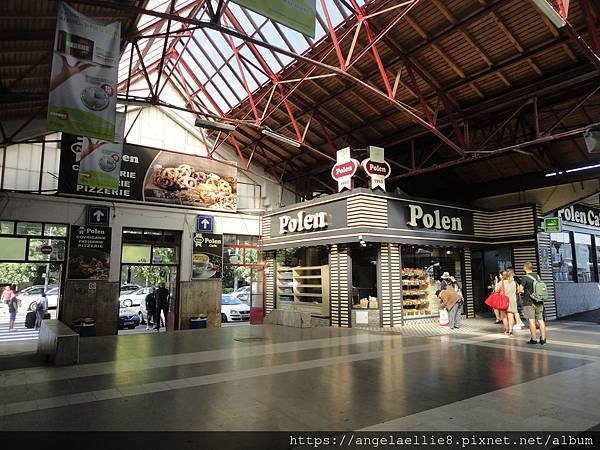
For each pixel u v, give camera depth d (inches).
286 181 762.2
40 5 299.0
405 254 535.8
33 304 550.3
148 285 687.1
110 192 553.6
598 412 182.2
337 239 508.4
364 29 417.4
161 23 478.9
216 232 638.5
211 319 605.9
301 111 595.5
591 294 669.3
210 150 686.5
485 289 649.6
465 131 516.1
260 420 175.0
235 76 573.6
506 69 441.7
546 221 587.2
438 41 422.6
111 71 277.4
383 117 564.7
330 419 175.8
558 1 269.6
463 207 591.5
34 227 507.2
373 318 489.1
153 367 282.4
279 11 250.1
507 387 223.3
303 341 395.5
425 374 254.8
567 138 543.8
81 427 167.5
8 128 508.4
